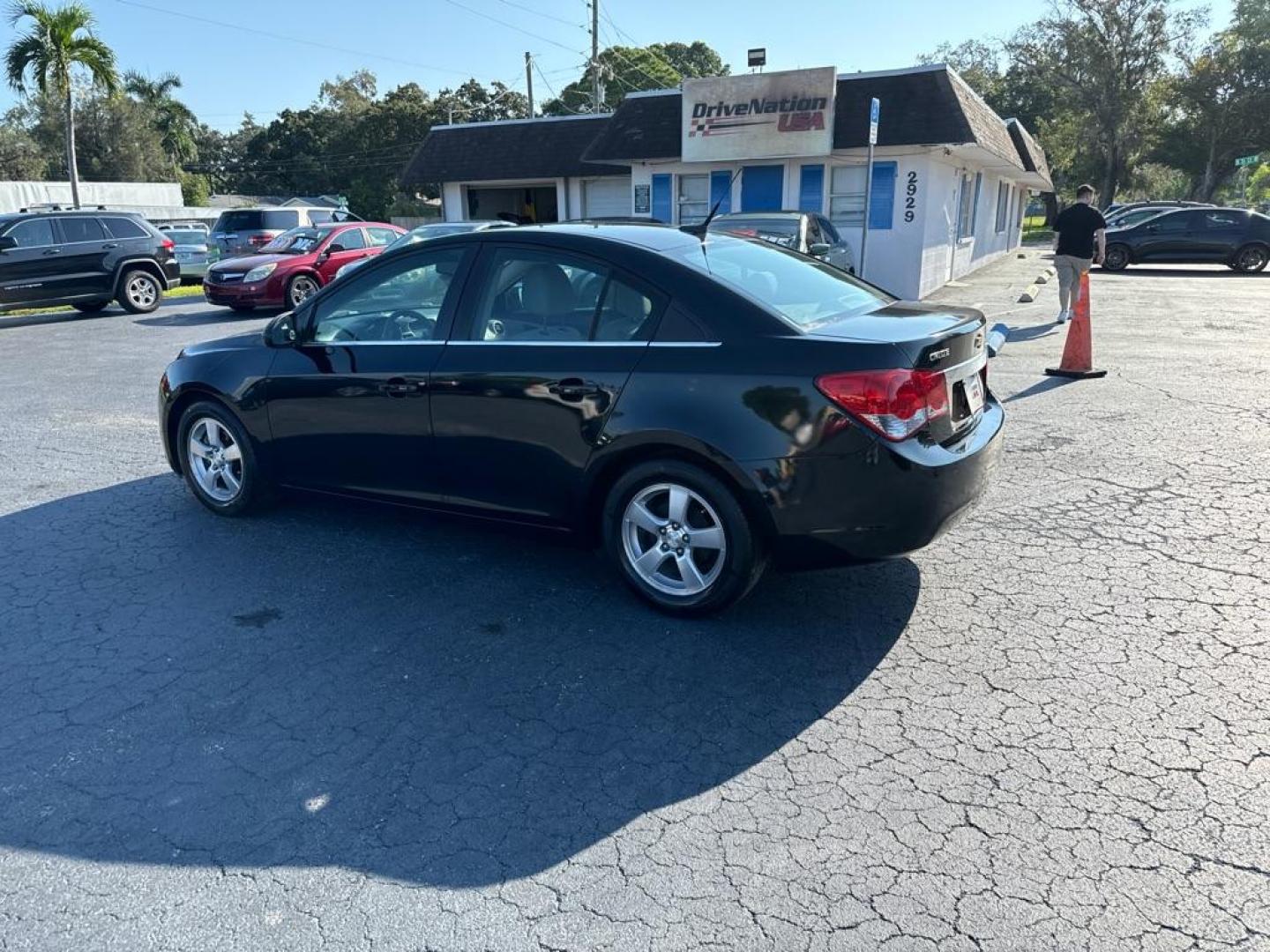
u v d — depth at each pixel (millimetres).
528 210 26984
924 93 15516
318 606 4062
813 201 17172
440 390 4133
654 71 53625
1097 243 11359
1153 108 48469
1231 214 21812
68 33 24109
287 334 4723
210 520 5180
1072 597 3982
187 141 61688
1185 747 2891
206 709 3244
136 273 15961
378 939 2215
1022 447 6215
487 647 3664
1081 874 2367
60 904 2348
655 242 3992
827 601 4008
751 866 2432
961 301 15000
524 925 2250
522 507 4086
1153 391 7797
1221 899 2270
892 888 2342
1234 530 4691
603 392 3709
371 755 2961
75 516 5285
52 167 49375
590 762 2910
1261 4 48719
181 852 2531
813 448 3363
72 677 3469
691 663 3512
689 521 3744
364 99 66688
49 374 10094
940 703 3193
